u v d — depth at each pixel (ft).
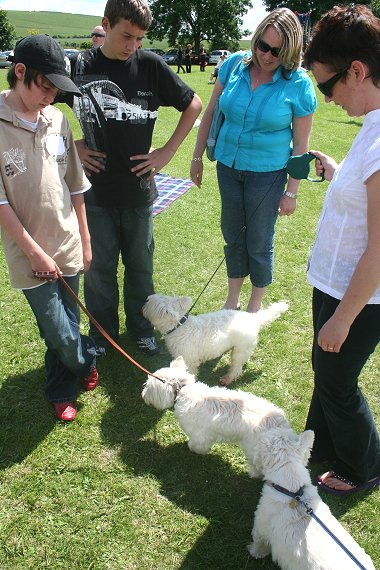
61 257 8.39
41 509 7.99
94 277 10.70
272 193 11.44
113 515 7.95
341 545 5.96
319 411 8.54
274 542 6.52
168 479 8.64
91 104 9.10
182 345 10.26
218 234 18.38
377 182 5.29
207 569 7.23
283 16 9.69
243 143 11.06
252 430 8.06
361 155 5.67
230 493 8.42
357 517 7.98
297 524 6.34
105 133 9.30
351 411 7.37
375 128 5.50
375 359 11.84
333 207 6.33
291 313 13.73
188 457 9.11
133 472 8.73
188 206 21.06
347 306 5.82
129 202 10.00
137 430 9.64
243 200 11.82
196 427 8.53
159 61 9.24
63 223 8.23
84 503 8.12
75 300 9.18
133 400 10.38
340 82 5.65
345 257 6.31
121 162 9.59
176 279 15.21
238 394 8.82
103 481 8.54
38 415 9.80
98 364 11.36
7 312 13.00
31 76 6.81
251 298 12.92
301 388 10.89
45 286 8.25
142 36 8.57
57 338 8.70
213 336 10.32
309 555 5.99
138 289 11.31
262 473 7.86
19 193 7.63
